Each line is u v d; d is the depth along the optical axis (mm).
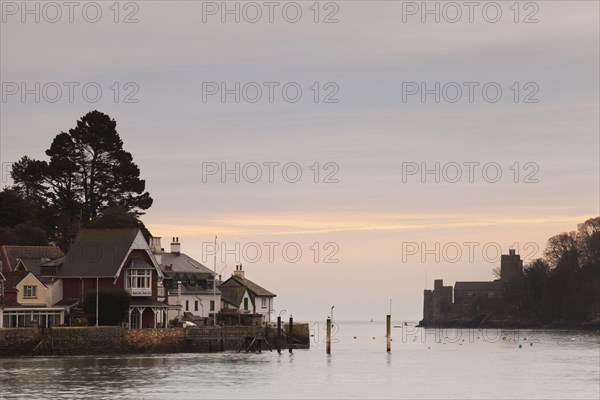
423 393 128125
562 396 126250
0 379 131875
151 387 127250
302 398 121938
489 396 126062
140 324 186125
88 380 132250
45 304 179375
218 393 123875
